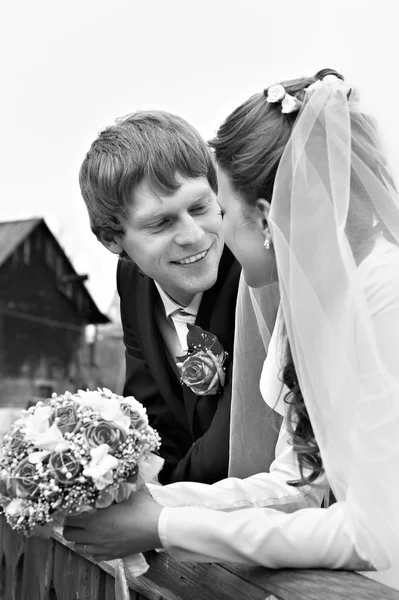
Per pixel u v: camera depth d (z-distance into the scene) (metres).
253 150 1.82
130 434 1.81
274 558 1.68
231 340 2.60
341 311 1.65
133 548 1.81
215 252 2.55
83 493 1.74
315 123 1.74
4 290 23.44
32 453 1.77
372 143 1.80
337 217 1.67
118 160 2.46
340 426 1.62
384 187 1.73
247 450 2.35
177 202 2.45
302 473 1.89
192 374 2.53
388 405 1.59
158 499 1.97
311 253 1.68
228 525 1.72
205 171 2.51
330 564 1.66
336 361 1.62
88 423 1.78
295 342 1.68
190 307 2.69
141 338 2.84
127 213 2.50
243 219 1.88
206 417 2.65
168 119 2.56
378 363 1.60
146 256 2.54
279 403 1.99
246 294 2.31
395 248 1.73
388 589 1.53
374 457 1.59
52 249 24.59
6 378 23.30
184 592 1.87
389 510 1.59
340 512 1.66
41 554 2.92
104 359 25.03
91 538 1.82
